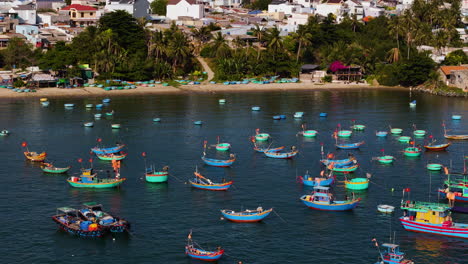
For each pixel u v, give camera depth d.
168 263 103.56
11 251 107.25
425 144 187.75
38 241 111.31
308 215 124.19
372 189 141.50
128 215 123.38
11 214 123.69
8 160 164.25
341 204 125.38
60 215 119.69
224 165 159.75
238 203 131.00
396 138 196.12
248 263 103.12
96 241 111.50
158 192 138.00
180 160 166.12
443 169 158.12
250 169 157.75
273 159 168.00
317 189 133.50
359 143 182.12
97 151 171.62
